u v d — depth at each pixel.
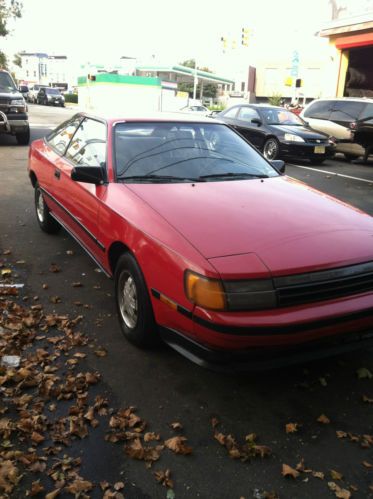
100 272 4.78
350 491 2.30
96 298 4.21
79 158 4.56
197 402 2.90
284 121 13.59
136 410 2.81
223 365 2.70
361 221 3.32
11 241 5.63
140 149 4.07
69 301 4.14
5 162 11.01
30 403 2.84
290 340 2.64
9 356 3.28
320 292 2.73
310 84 59.34
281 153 12.74
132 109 5.02
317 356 2.79
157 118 4.48
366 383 3.13
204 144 4.37
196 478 2.35
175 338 2.93
